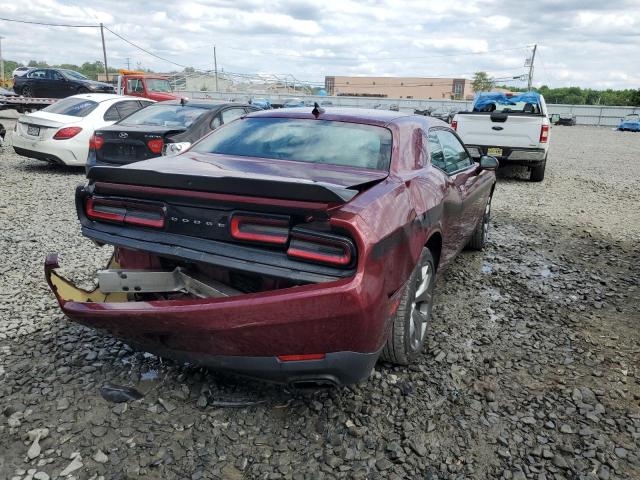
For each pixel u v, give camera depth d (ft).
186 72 260.83
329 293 7.93
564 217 28.04
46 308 13.69
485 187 18.30
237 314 8.22
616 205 32.12
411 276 10.40
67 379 10.41
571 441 9.40
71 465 8.21
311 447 8.89
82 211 10.28
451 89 426.51
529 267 19.17
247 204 8.39
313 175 10.07
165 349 9.37
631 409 10.43
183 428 9.19
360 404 10.07
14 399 9.75
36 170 36.06
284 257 8.38
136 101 37.76
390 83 431.43
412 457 8.80
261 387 10.43
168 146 25.48
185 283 9.46
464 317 14.43
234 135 12.73
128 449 8.63
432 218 11.15
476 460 8.81
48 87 81.61
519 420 9.91
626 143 97.35
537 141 37.60
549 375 11.57
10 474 7.98
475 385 10.95
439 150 14.12
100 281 9.73
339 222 8.02
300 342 8.31
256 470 8.33
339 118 12.57
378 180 10.01
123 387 10.23
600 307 15.52
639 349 12.95
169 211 9.24
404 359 11.02
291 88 287.69
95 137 26.73
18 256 17.69
